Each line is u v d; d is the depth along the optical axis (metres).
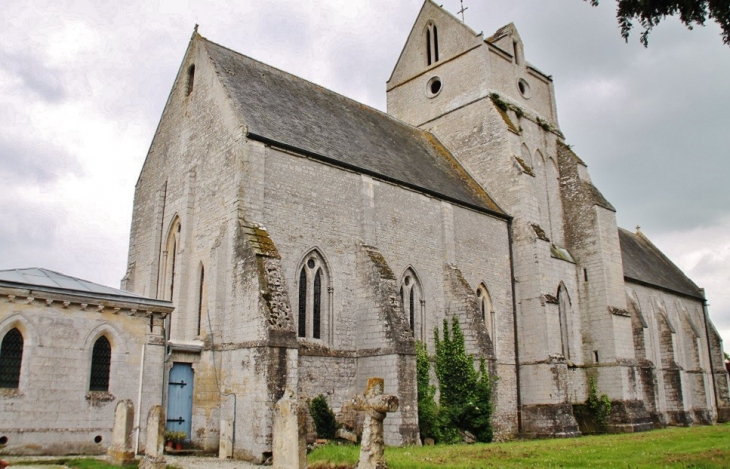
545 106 46.47
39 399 19.77
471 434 28.67
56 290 20.55
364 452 14.79
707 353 58.41
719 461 17.89
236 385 22.62
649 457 19.17
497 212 36.31
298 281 25.59
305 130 29.17
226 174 25.80
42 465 16.70
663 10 12.72
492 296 34.53
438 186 34.09
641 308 49.47
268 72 33.03
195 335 25.94
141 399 21.94
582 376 39.19
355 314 27.28
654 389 41.66
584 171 43.34
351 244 27.94
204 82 29.33
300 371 24.61
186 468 18.30
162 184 31.19
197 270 26.78
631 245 59.19
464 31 43.06
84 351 20.98
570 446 24.03
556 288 38.28
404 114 46.16
